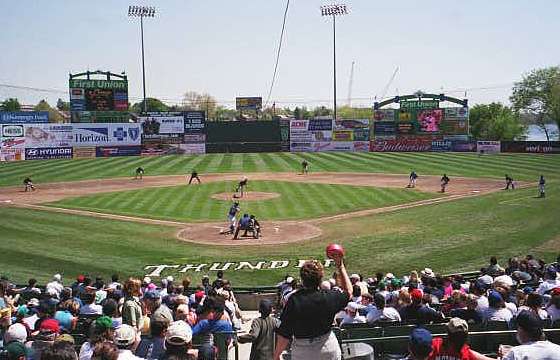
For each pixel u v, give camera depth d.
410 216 42.75
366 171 73.25
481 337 10.85
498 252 31.89
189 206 48.47
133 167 78.81
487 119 135.25
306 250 33.25
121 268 29.91
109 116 96.94
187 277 28.33
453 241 34.56
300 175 70.12
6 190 59.34
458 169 73.19
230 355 15.34
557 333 10.70
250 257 31.95
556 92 119.31
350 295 6.62
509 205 46.56
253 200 51.28
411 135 97.50
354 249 33.09
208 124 101.81
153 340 9.49
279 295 18.61
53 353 6.49
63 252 33.03
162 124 97.19
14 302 18.03
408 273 28.36
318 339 6.36
